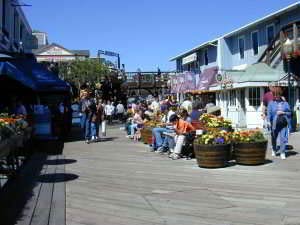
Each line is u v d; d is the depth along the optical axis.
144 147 18.06
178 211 7.99
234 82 30.70
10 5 30.38
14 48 32.25
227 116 34.59
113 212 7.96
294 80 27.72
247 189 9.66
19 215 7.75
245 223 7.24
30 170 12.34
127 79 61.56
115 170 12.28
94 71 61.47
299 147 16.62
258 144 12.60
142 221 7.41
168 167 12.69
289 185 10.00
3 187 10.04
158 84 61.50
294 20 29.06
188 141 14.33
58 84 21.19
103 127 23.91
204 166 12.43
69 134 25.45
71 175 11.52
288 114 14.04
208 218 7.55
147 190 9.66
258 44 33.66
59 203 8.58
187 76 44.28
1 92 20.48
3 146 8.38
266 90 28.88
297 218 7.48
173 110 17.50
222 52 38.53
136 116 22.17
